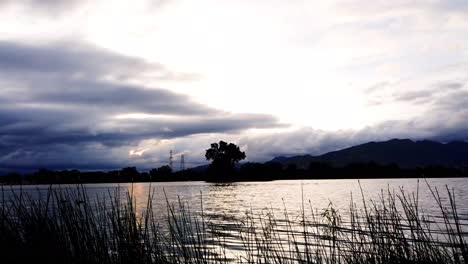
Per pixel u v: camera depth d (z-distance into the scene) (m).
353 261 7.89
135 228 6.86
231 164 174.25
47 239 6.54
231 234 14.42
